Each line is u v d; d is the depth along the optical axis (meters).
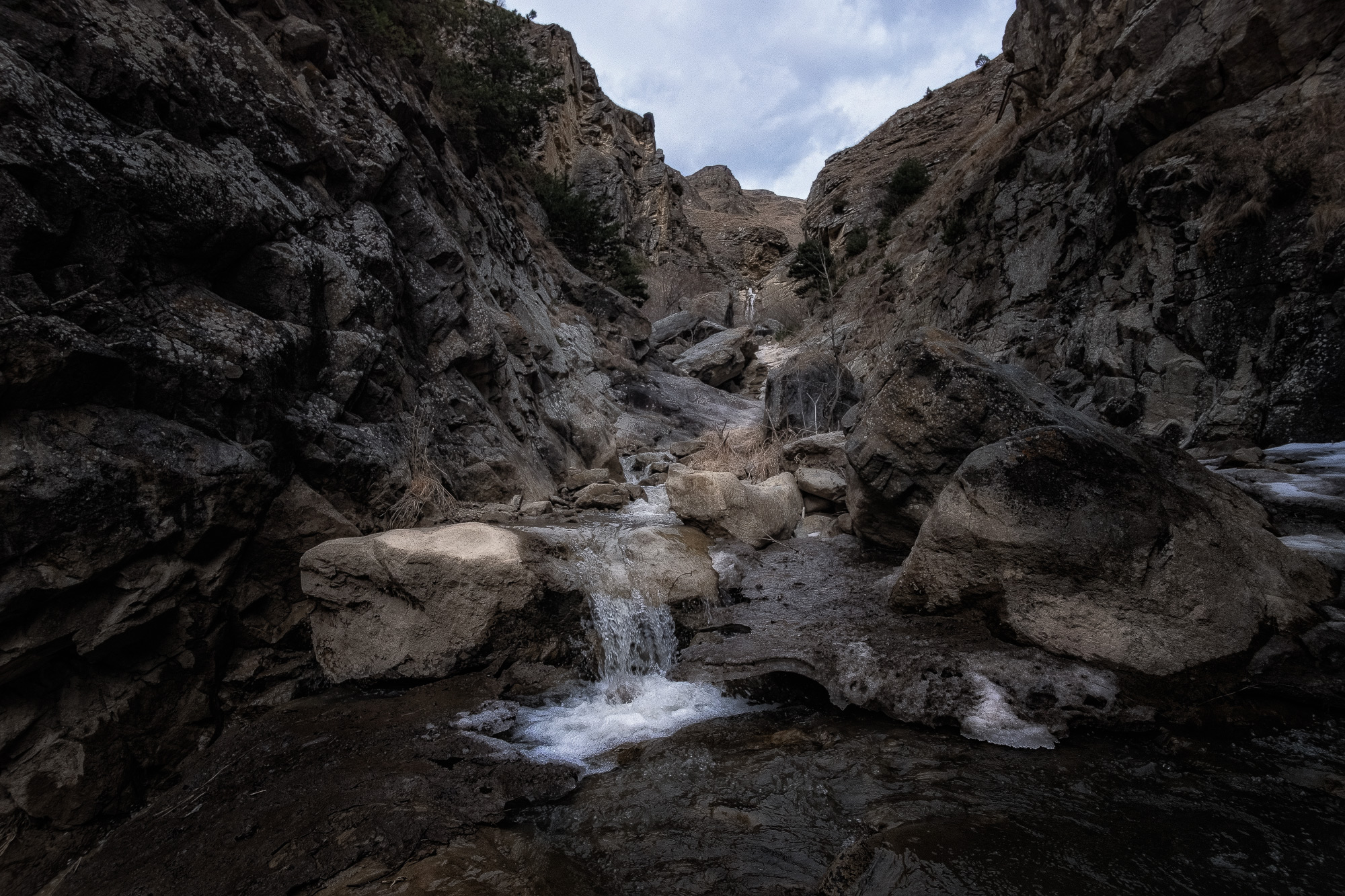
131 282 4.95
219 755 4.23
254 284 6.27
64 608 4.01
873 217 35.41
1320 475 6.53
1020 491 4.72
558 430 12.48
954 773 3.55
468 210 12.50
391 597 5.20
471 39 17.70
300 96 8.09
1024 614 4.59
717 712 4.58
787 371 14.07
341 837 3.18
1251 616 4.27
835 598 5.79
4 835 3.71
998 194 19.48
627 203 38.16
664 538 6.70
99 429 4.29
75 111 4.72
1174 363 11.21
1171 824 3.03
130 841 3.45
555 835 3.27
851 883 2.74
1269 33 11.32
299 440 6.02
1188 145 12.17
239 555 5.19
